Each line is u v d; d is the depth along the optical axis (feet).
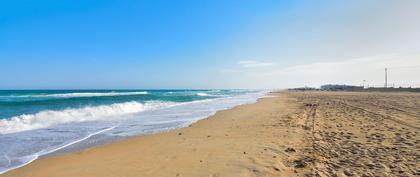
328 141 25.25
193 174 16.65
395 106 63.93
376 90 287.28
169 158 20.52
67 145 26.27
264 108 68.23
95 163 19.71
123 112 60.85
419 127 32.45
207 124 40.14
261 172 16.69
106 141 28.27
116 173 17.19
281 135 28.58
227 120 44.42
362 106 65.00
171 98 129.49
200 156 20.80
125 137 30.55
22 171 18.12
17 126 36.40
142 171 17.48
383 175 15.96
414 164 17.94
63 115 48.26
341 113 49.29
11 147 25.08
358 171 16.66
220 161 19.25
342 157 19.77
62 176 16.88
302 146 23.35
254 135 29.17
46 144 26.55
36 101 78.43
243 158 19.81
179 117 50.75
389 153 20.72
